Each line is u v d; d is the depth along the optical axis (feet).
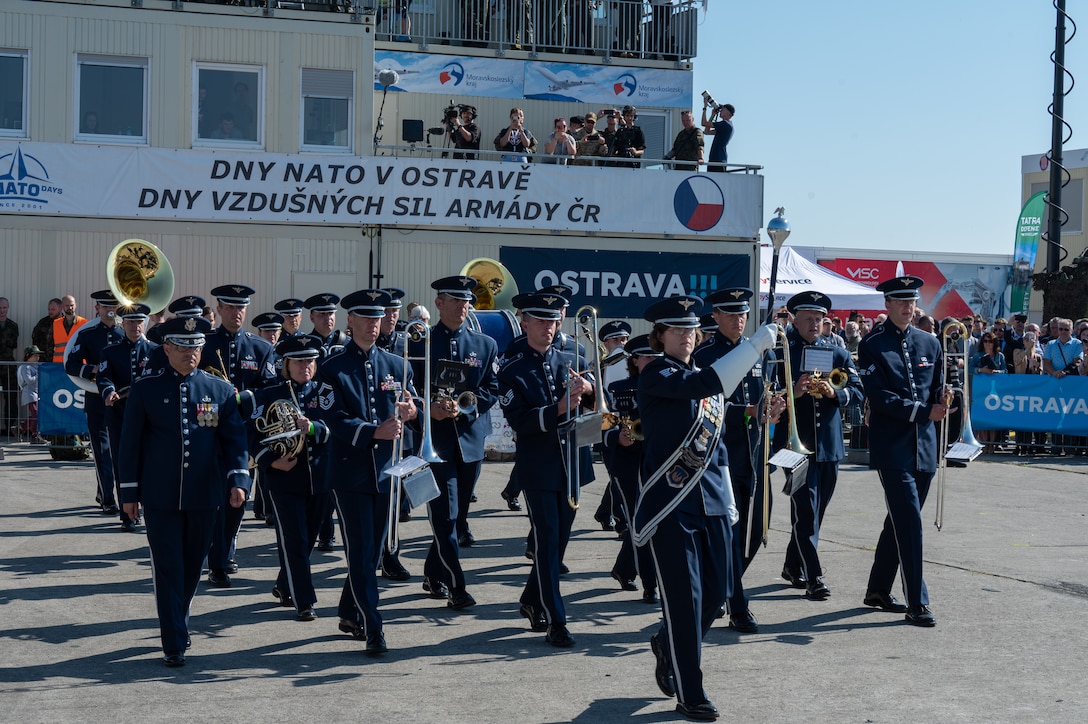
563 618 23.27
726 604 24.88
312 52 59.98
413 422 26.16
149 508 21.67
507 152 61.52
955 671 21.50
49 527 35.17
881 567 26.35
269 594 27.76
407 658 22.20
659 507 18.89
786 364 25.84
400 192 59.72
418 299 60.85
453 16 69.00
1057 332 58.23
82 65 57.62
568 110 70.13
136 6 57.77
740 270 64.13
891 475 25.45
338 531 36.24
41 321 54.19
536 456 23.79
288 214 58.70
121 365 34.65
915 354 26.04
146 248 39.04
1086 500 43.57
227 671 21.21
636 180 62.13
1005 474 50.65
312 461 25.34
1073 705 19.48
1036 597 27.55
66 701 19.29
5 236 56.34
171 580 21.67
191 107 58.70
